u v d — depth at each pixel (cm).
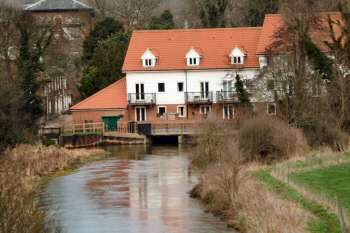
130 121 11812
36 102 10025
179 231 4578
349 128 7981
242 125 7206
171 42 12394
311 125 7812
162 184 6581
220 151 6544
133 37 12475
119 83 12288
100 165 8281
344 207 4466
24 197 3394
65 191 6291
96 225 4819
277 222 4062
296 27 9419
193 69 12056
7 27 10350
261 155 6844
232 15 15275
